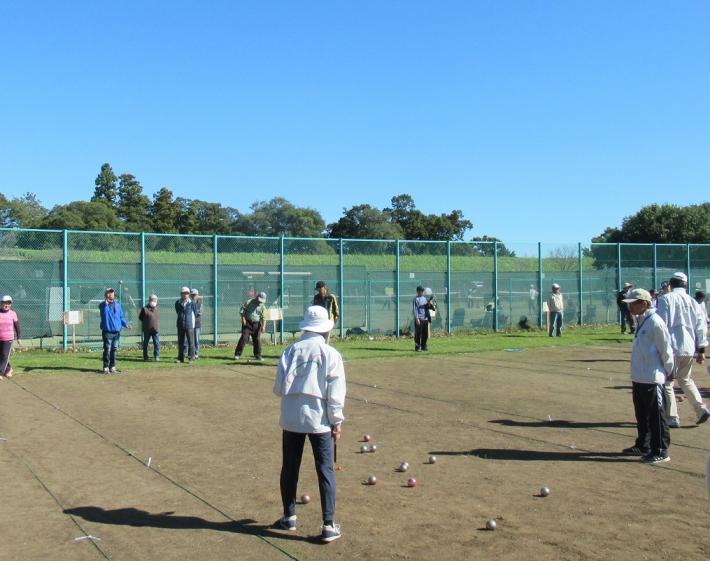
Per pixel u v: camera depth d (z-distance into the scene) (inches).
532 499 288.0
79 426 430.3
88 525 258.8
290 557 228.8
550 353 872.9
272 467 336.2
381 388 585.3
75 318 832.9
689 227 2412.6
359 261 1083.3
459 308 1168.8
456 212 3073.3
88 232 898.7
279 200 3019.2
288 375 247.1
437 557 227.8
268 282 1012.5
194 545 239.5
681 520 261.9
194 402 516.1
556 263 1274.6
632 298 352.5
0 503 283.1
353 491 299.4
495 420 449.1
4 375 647.1
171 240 951.0
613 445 381.1
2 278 852.0
